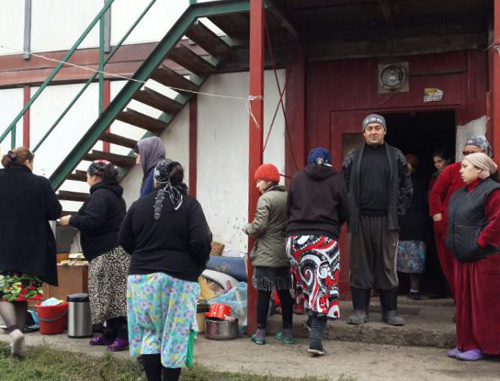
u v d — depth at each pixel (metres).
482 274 4.29
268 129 6.90
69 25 7.86
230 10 5.96
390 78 6.56
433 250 7.82
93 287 4.73
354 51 6.70
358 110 6.69
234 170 7.02
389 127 9.21
